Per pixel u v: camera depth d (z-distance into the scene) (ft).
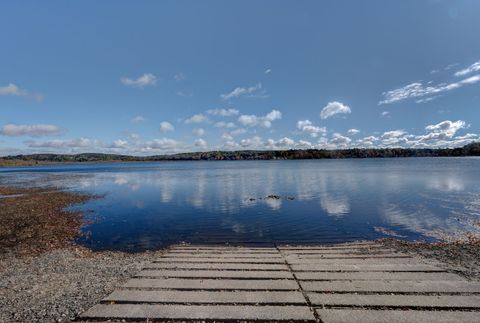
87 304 20.57
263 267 27.45
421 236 47.55
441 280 23.17
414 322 16.44
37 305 20.54
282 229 53.47
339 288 21.45
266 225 56.75
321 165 392.68
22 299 21.74
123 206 82.94
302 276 24.47
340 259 30.89
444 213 65.41
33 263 33.83
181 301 19.54
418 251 36.55
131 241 47.19
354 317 17.10
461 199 84.28
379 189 111.24
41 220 63.93
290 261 29.91
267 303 19.13
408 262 29.60
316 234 49.78
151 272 26.02
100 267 31.09
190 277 24.49
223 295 20.47
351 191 106.93
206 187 131.13
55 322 18.02
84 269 30.42
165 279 23.95
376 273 25.09
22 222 61.72
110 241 47.24
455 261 31.19
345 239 46.70
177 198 97.30
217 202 86.48
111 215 69.56
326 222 58.65
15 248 42.45
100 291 23.13
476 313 17.34
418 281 22.66
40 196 104.99
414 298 19.47
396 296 19.84
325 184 133.69
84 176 234.38
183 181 167.53
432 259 31.89
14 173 304.30
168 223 59.98
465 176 162.09
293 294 20.48
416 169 245.65
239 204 82.23
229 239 47.42
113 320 17.39
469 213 65.05
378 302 18.94
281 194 101.65
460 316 17.03
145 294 20.76
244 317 17.38
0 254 39.01
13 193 115.34
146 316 17.66
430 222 57.11
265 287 21.89
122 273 28.50
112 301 19.71
